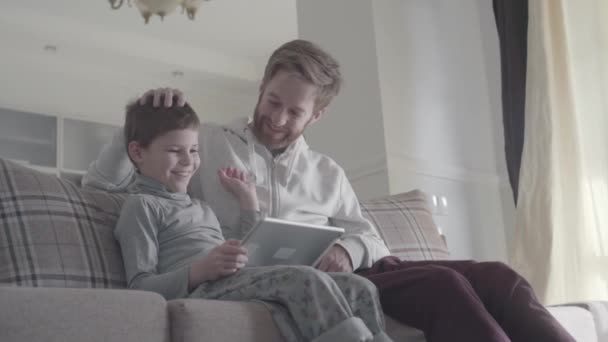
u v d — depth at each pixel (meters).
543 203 3.24
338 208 1.90
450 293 1.26
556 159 3.27
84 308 0.90
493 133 3.85
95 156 5.52
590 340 1.88
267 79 1.78
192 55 5.83
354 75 3.63
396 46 3.59
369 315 1.20
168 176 1.48
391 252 2.12
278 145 1.85
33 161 5.22
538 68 3.37
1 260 1.28
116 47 5.45
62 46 5.30
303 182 1.84
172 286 1.25
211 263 1.24
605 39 3.25
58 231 1.36
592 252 3.11
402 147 3.44
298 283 1.15
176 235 1.42
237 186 1.67
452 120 3.70
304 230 1.38
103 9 5.13
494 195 3.75
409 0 3.74
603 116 3.19
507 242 3.70
